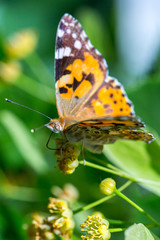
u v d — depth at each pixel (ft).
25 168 0.86
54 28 0.94
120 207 0.80
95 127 0.74
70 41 0.76
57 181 0.83
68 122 0.75
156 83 0.83
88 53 0.76
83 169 0.83
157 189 0.76
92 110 0.76
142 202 0.79
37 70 0.91
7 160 0.85
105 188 0.73
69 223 0.73
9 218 0.79
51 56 0.93
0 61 0.90
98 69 0.76
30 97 0.88
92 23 0.90
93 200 0.82
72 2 0.94
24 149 0.85
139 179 0.75
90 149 0.77
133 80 0.88
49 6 0.94
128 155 0.78
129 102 0.74
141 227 0.67
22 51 0.90
